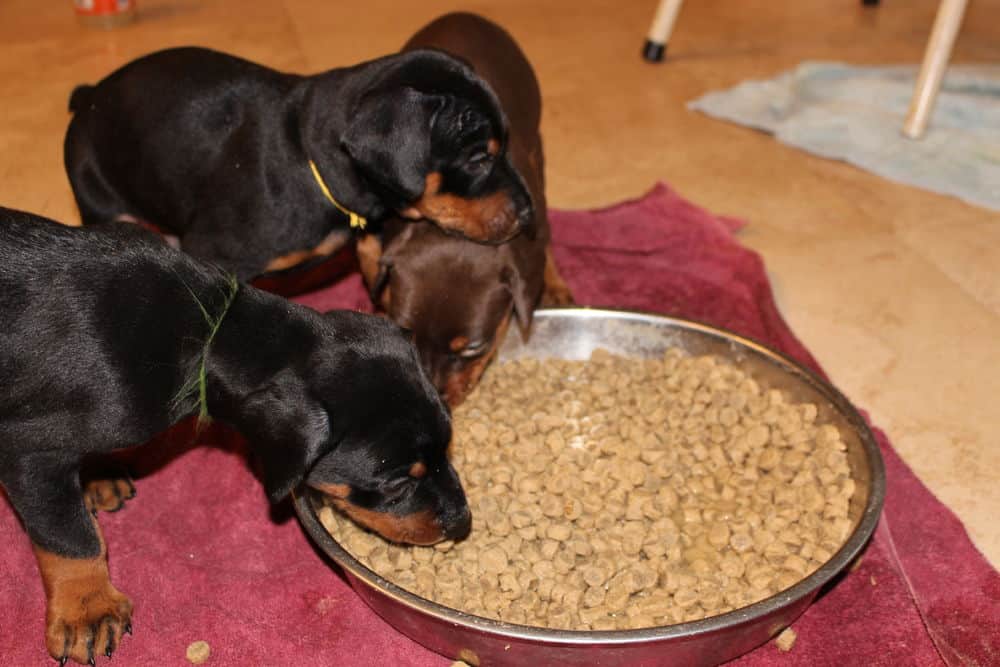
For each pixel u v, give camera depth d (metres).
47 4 1.71
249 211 0.84
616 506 0.77
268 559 0.76
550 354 0.93
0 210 0.67
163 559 0.75
